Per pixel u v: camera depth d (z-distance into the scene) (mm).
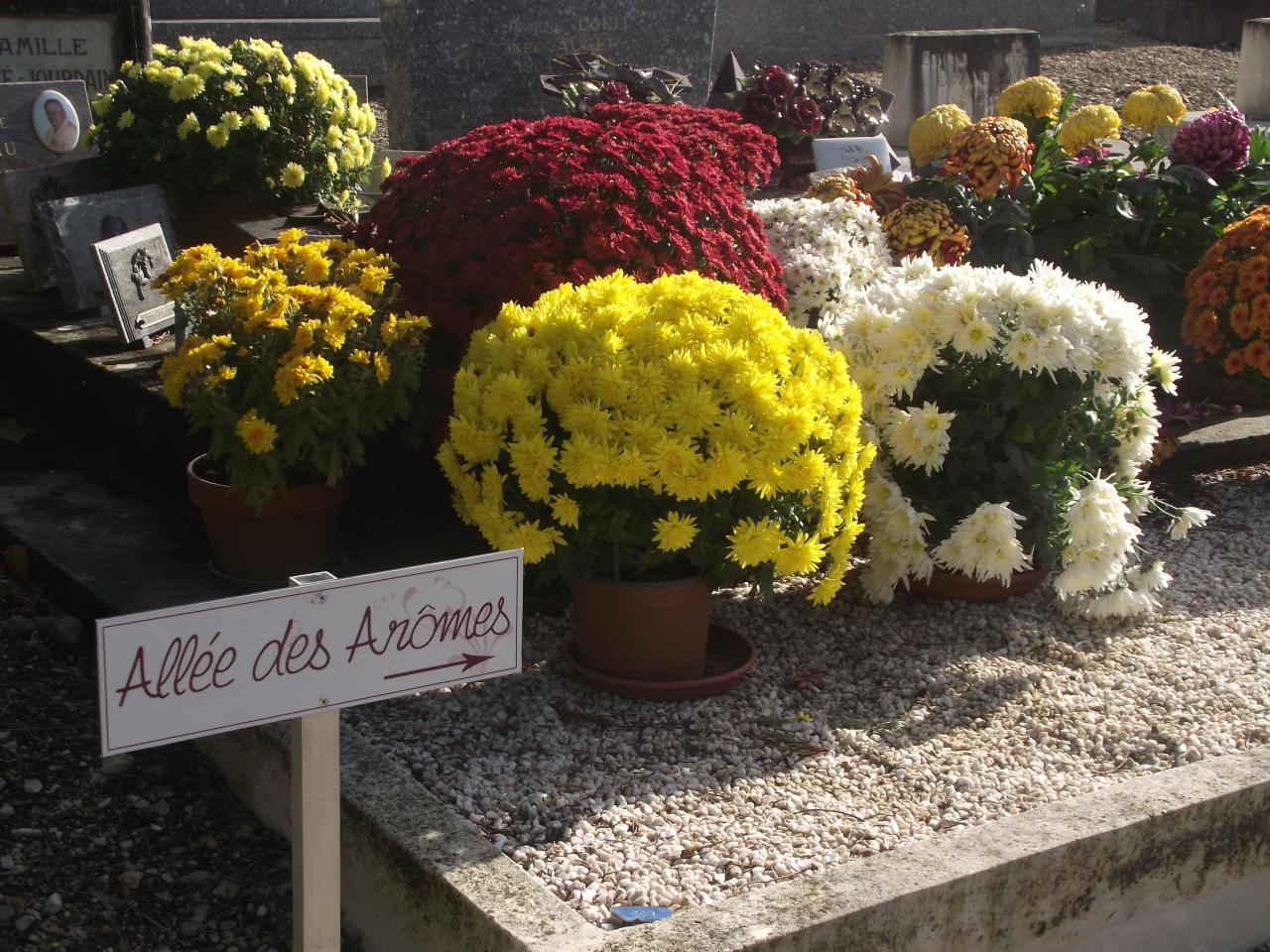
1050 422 3807
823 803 2943
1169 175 5930
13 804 2969
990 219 5770
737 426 3000
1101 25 17703
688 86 9031
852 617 3836
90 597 3576
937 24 15844
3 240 6230
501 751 3084
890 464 3855
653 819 2850
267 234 5426
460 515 3359
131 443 4277
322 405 3389
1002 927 2590
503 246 3777
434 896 2520
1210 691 3473
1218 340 5223
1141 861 2729
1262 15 17297
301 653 1961
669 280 3359
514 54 9578
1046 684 3494
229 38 12125
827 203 5004
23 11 6328
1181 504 4789
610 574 3248
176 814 3037
